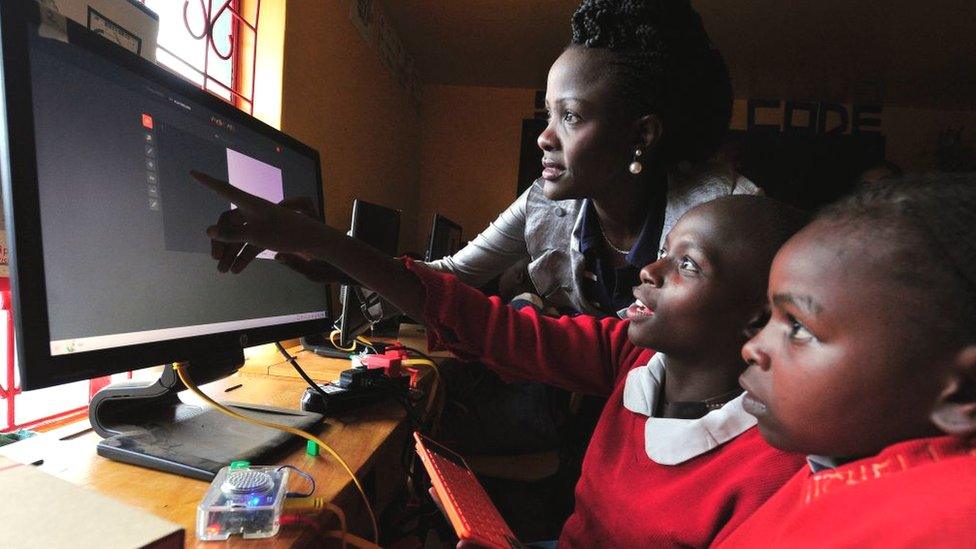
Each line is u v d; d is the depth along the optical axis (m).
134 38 0.86
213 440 0.63
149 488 0.53
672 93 0.82
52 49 0.49
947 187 0.31
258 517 0.47
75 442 0.63
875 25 2.69
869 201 0.33
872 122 3.81
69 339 0.50
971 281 0.28
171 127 0.64
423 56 3.40
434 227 2.18
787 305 0.35
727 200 0.59
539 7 2.70
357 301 1.27
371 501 1.00
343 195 2.32
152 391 0.65
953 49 2.89
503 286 2.37
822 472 0.35
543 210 1.08
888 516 0.28
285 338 0.82
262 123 0.82
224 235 0.58
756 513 0.45
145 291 0.59
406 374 1.05
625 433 0.66
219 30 1.57
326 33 2.02
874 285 0.30
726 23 2.75
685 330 0.57
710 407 0.59
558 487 1.33
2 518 0.32
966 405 0.29
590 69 0.79
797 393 0.34
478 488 0.59
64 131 0.51
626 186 0.89
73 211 0.51
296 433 0.66
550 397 1.40
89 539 0.30
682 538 0.53
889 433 0.31
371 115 2.67
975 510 0.25
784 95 3.73
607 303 1.06
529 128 3.91
